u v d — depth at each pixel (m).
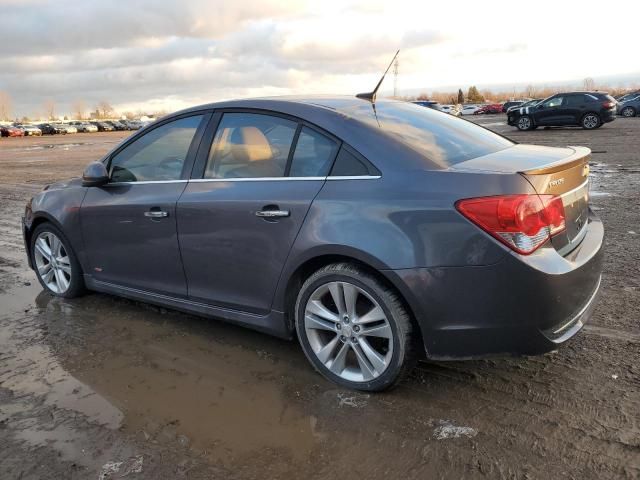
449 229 2.72
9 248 6.71
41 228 4.80
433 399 3.01
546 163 2.99
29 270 5.73
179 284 3.85
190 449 2.67
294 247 3.15
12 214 9.12
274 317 3.39
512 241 2.64
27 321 4.32
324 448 2.64
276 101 3.54
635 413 2.78
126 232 4.05
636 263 5.06
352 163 3.07
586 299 2.99
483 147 3.44
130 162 4.15
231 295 3.57
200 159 3.71
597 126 22.62
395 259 2.81
